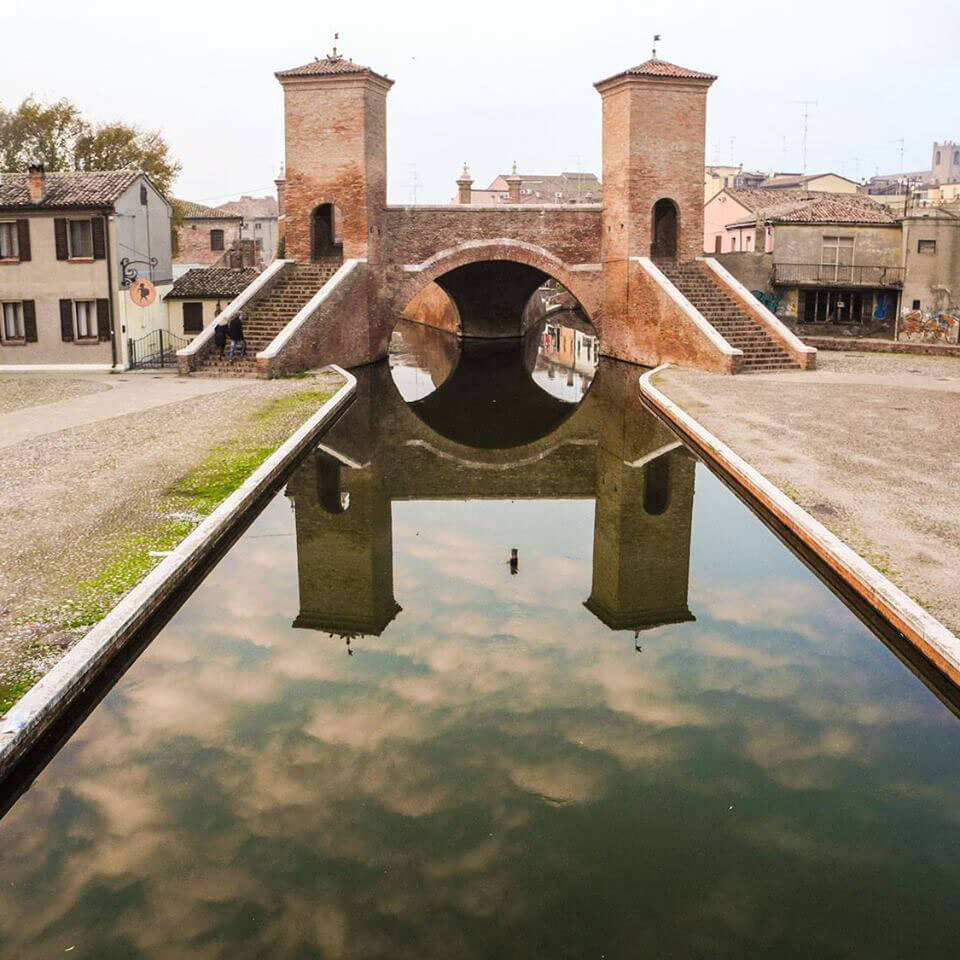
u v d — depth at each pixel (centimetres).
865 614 1196
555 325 6625
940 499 1554
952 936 681
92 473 1786
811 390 2873
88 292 3459
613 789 869
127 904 712
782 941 675
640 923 694
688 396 2773
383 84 3912
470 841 789
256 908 708
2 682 928
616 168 4028
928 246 4384
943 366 3506
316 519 1770
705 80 3938
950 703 970
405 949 668
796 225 4419
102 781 866
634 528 1748
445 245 4150
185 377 3262
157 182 5675
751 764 907
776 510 1570
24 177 3619
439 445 2572
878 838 793
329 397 2780
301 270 3884
